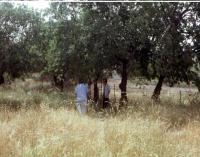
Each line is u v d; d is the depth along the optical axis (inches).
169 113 492.4
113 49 723.4
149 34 732.7
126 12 730.2
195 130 369.4
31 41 965.2
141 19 705.6
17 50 922.1
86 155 255.4
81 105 530.9
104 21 716.0
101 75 793.6
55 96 783.1
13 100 709.9
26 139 291.3
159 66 749.3
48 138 271.0
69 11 780.6
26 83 1480.1
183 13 737.6
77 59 763.4
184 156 278.7
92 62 732.7
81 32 742.5
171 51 715.4
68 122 345.7
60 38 780.6
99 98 813.2
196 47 755.4
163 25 728.3
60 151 255.3
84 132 310.8
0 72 962.1
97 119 422.3
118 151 269.4
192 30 738.8
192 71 797.2
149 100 637.9
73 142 274.5
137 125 345.4
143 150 273.3
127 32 726.5
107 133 313.3
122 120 388.5
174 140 321.7
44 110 404.5
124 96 691.4
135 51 768.9
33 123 344.2
